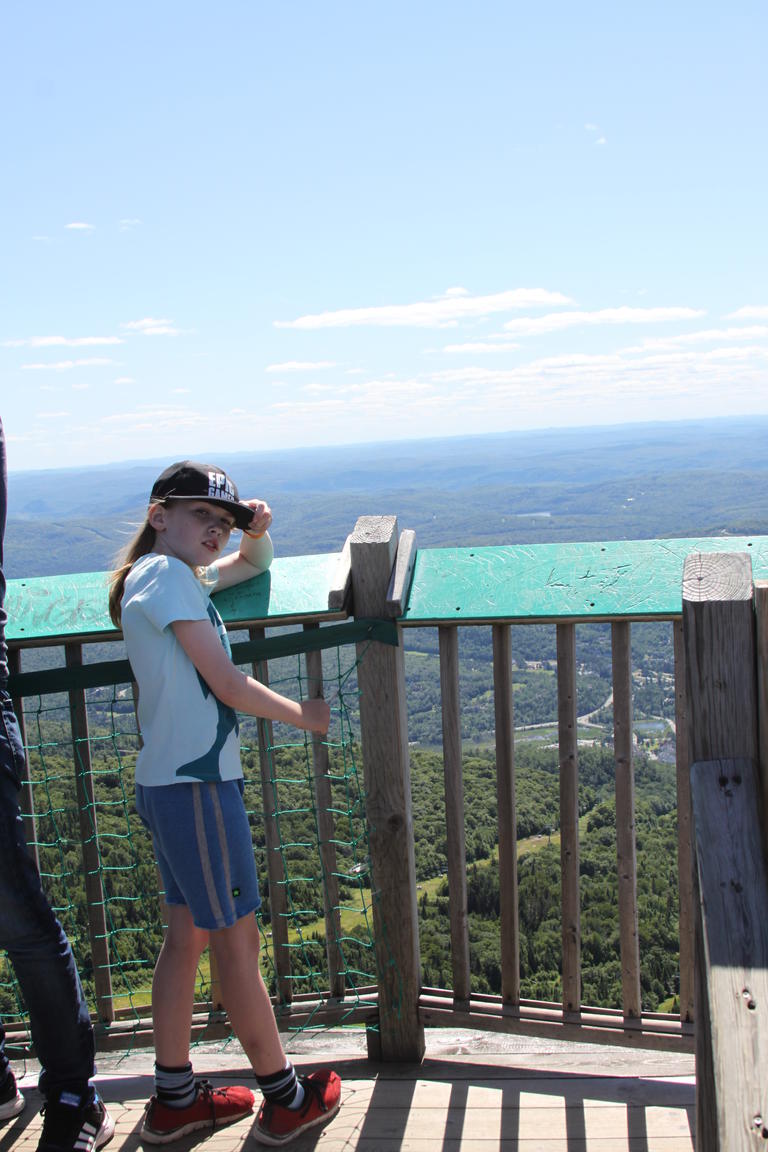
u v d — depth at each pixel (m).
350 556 2.03
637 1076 2.04
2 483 1.73
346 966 2.18
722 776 1.15
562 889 2.05
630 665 1.94
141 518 1.88
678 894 1.96
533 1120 1.91
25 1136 1.95
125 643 1.76
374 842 2.11
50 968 1.77
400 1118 1.94
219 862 1.72
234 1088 1.99
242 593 2.05
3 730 1.71
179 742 1.72
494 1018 2.10
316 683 2.07
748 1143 0.91
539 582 1.99
